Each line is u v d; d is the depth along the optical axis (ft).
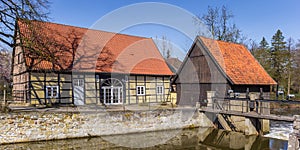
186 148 35.99
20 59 51.39
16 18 39.11
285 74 109.40
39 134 35.40
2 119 33.35
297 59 108.88
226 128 46.93
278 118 34.17
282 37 125.90
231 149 35.65
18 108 41.19
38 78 45.65
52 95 46.80
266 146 36.91
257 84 49.49
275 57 115.85
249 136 40.09
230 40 81.97
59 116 36.70
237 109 46.32
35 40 43.14
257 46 118.32
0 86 67.10
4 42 39.55
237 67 50.78
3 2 37.86
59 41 52.13
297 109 70.44
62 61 48.52
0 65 64.18
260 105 45.21
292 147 24.52
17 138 34.09
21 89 50.72
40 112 35.63
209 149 35.53
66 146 35.24
